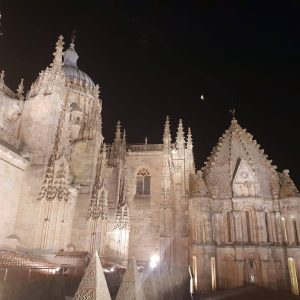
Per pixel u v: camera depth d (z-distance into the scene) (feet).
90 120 144.97
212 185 157.89
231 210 150.20
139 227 168.04
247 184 152.56
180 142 177.37
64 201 99.09
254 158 161.27
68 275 63.31
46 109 111.34
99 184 130.21
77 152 134.51
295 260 136.46
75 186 125.18
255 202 148.46
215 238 145.59
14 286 44.83
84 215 122.62
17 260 70.54
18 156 97.76
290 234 141.59
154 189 175.52
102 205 126.72
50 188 98.84
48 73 118.21
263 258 138.31
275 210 148.25
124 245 150.00
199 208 147.95
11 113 112.68
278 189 152.87
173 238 151.84
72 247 108.58
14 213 96.58
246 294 107.86
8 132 102.83
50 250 92.48
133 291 33.42
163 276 62.95
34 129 109.40
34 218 96.12
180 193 162.09
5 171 93.45
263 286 121.80
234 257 140.87
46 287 49.34
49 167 102.06
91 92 187.42
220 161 163.73
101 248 120.88
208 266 136.56
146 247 163.02
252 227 145.89
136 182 179.93
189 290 102.37
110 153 170.09
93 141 136.36
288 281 134.21
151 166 180.55
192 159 172.24
